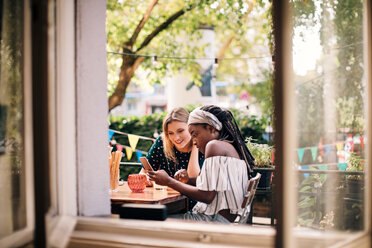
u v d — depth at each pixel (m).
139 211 2.05
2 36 2.05
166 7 6.77
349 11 2.17
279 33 1.49
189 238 1.83
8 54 2.02
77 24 2.12
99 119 2.22
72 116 2.09
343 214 2.11
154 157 3.38
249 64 8.59
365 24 2.20
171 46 6.62
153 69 6.50
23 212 1.86
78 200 2.11
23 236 1.84
